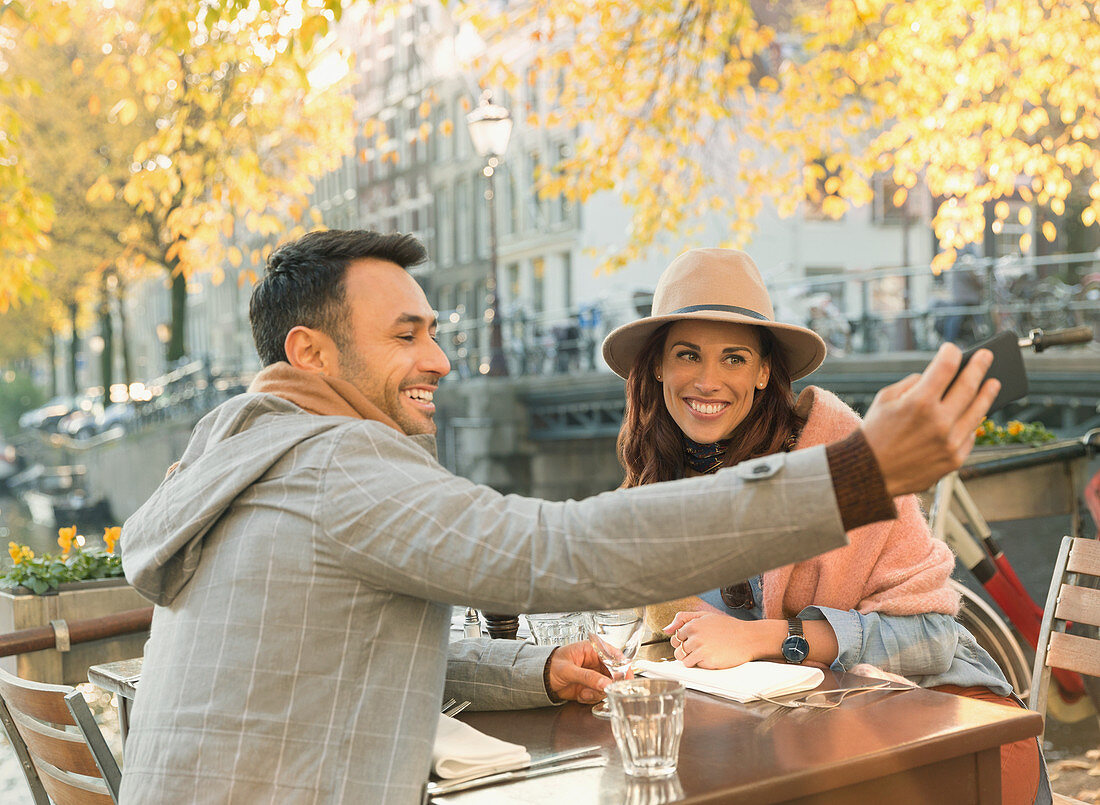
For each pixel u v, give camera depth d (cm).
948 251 839
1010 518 522
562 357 1736
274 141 991
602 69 937
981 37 812
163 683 150
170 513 154
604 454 1742
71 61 1689
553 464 1708
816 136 951
